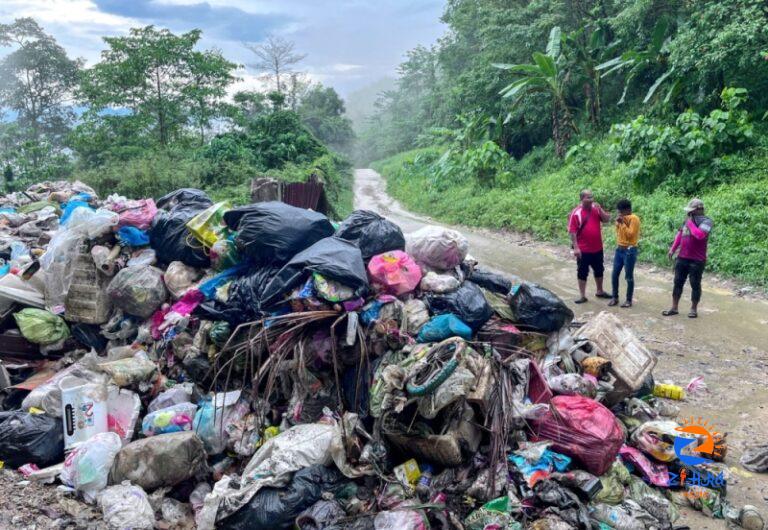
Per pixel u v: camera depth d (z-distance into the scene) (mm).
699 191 11805
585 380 4391
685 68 13516
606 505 3639
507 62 22812
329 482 3658
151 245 5516
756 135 12242
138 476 3756
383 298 4367
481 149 19812
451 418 3764
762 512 3729
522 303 4746
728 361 5961
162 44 26688
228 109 28578
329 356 4215
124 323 5230
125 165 18781
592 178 15211
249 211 5004
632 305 7863
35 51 37656
